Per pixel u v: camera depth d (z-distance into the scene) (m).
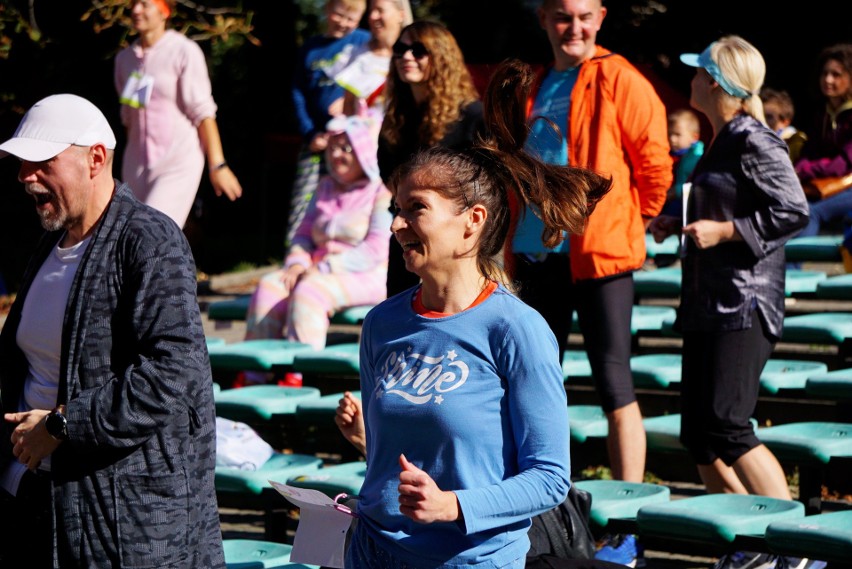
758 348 16.81
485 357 10.38
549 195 11.16
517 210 11.95
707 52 17.20
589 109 18.42
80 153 12.39
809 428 18.52
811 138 26.97
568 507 13.84
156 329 12.05
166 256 12.22
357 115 26.00
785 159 16.61
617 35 48.50
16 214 59.16
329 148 25.80
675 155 27.70
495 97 11.28
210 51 53.28
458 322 10.52
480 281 10.78
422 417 10.36
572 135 18.45
